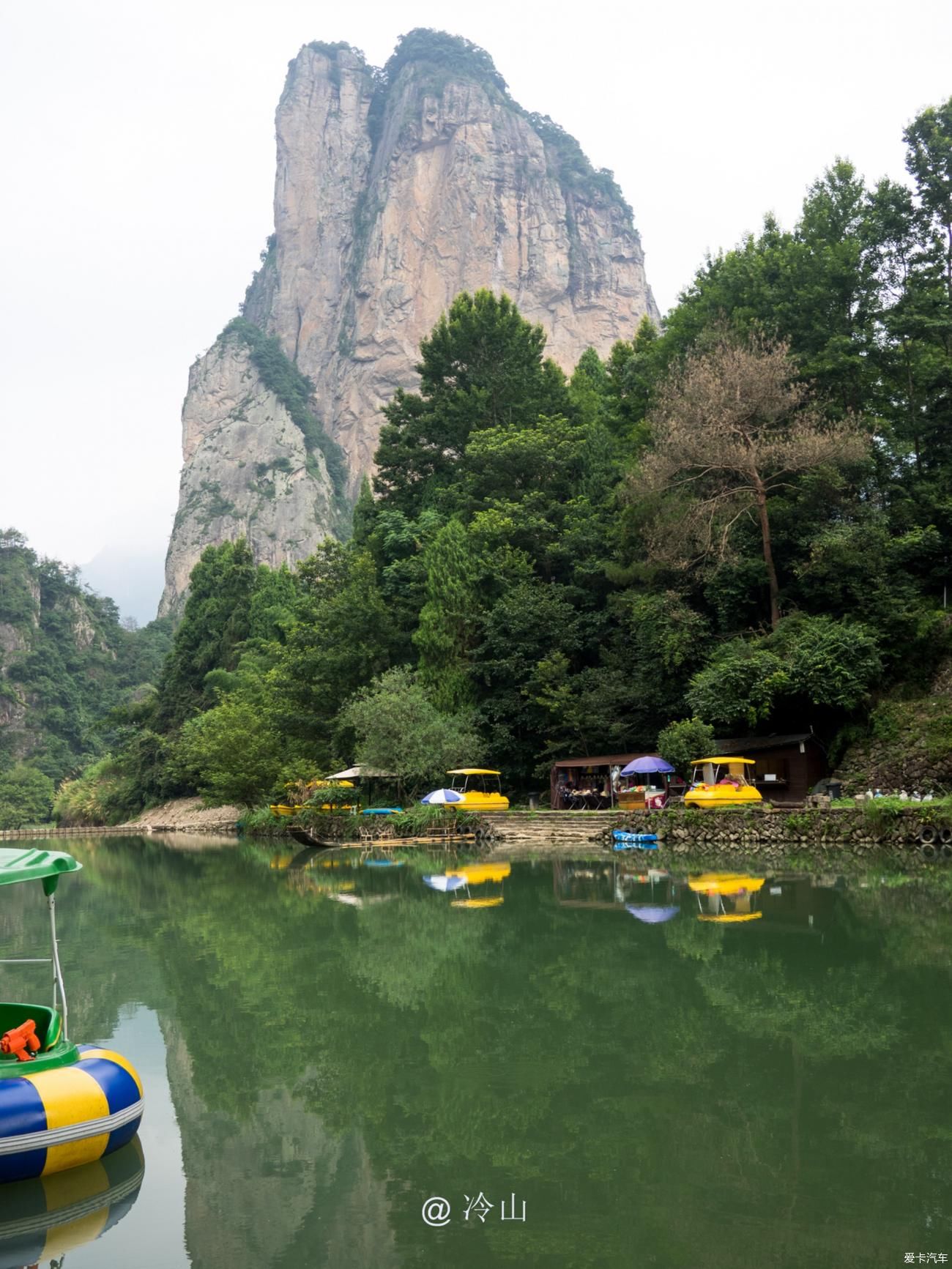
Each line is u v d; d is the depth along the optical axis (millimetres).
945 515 37844
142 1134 8312
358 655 50844
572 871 25609
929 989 11711
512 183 194125
